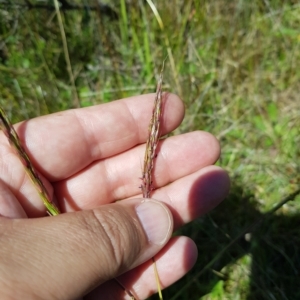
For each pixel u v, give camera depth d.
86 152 0.14
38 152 0.13
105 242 0.10
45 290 0.09
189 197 0.14
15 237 0.09
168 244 0.14
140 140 0.14
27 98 0.20
